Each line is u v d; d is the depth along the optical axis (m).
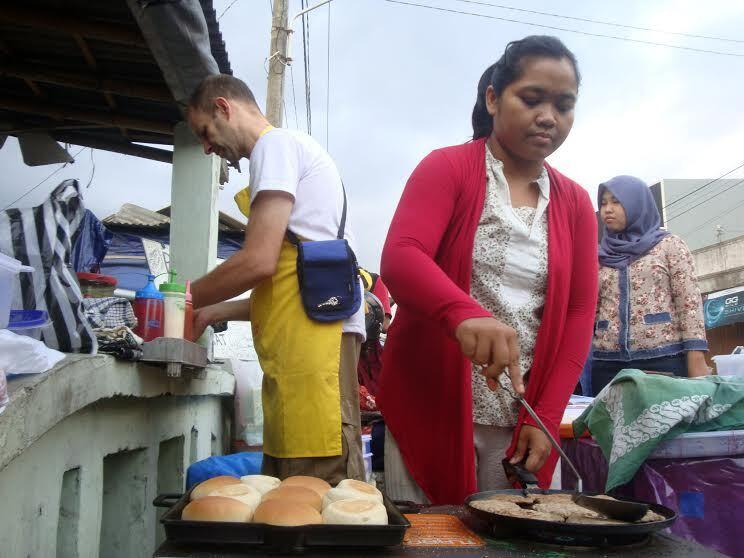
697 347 2.82
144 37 2.61
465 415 1.61
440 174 1.65
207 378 3.14
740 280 19.25
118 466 2.25
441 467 1.64
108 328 1.85
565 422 2.05
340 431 1.70
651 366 2.91
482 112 1.84
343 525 0.93
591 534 0.99
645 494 1.66
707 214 26.97
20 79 3.46
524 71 1.58
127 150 4.17
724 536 1.61
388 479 1.71
